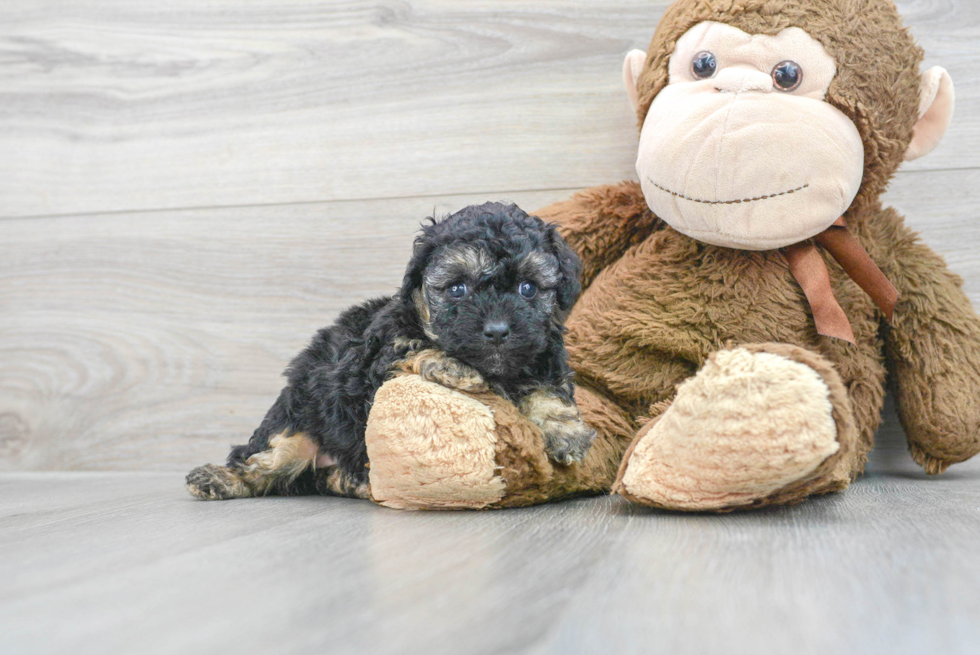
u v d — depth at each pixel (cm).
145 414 102
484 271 71
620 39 96
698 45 78
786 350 65
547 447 72
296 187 101
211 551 59
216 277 102
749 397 64
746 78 75
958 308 83
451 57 99
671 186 77
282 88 101
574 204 88
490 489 70
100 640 44
